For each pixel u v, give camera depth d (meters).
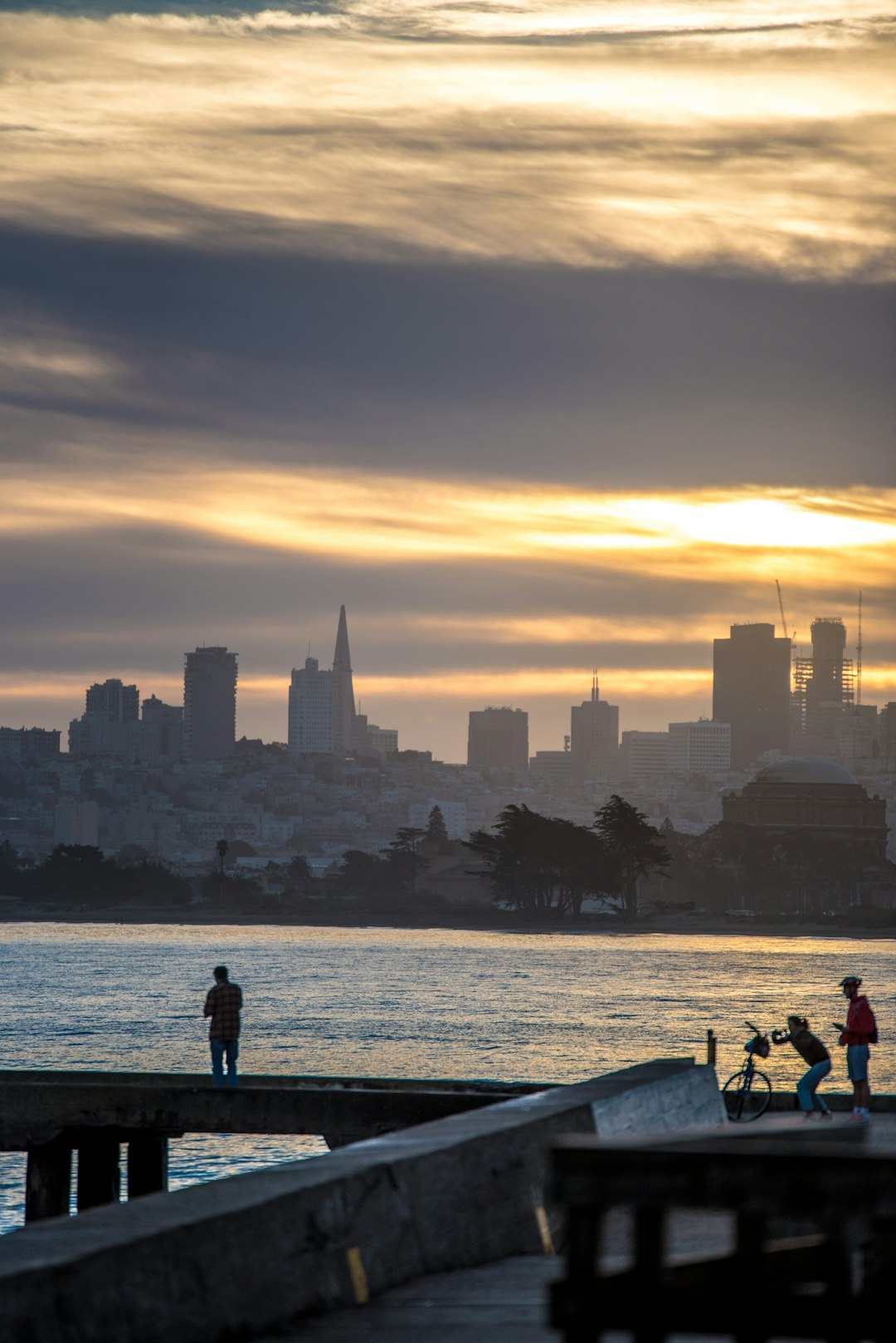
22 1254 18.67
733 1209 14.98
